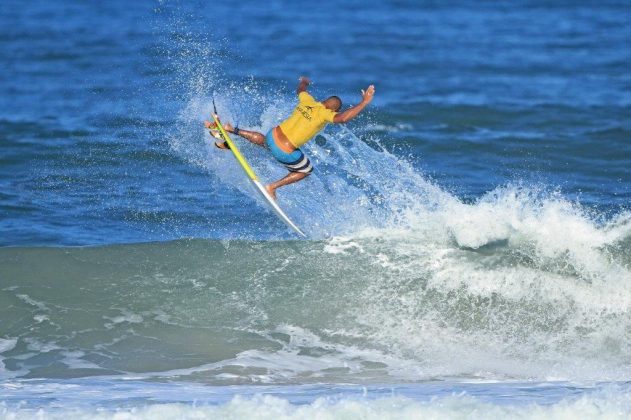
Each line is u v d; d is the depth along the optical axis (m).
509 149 70.50
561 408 27.75
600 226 42.81
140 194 56.84
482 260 41.06
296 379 33.94
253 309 39.47
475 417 27.27
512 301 39.56
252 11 176.75
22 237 48.97
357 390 32.03
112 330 37.84
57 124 74.62
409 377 34.22
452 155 69.00
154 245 43.66
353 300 39.81
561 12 184.25
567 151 69.94
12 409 28.55
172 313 39.12
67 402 29.89
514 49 130.50
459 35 148.12
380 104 86.75
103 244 44.88
